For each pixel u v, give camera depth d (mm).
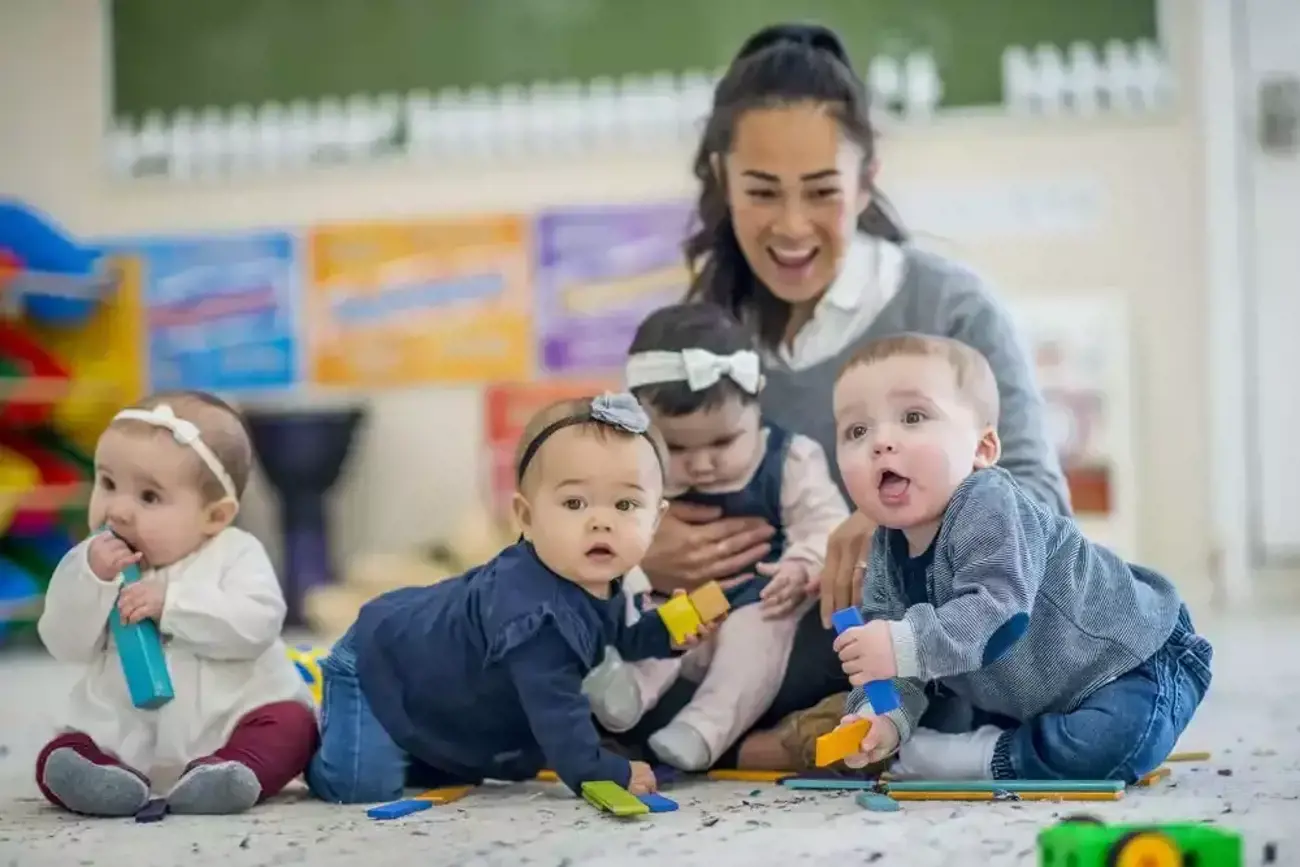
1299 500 7141
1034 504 2576
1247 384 7152
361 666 2736
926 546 2613
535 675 2572
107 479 2738
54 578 2697
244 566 2756
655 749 2852
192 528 2734
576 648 2584
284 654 2834
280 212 7887
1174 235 7207
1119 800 2492
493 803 2635
